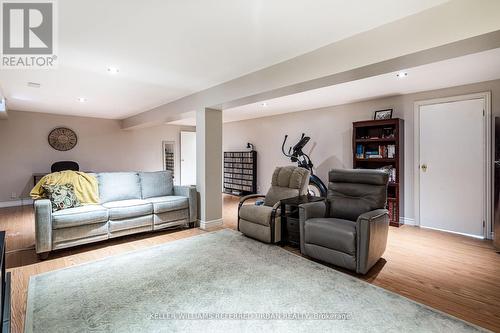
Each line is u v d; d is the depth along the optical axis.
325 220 2.90
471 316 1.91
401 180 4.41
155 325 1.80
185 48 2.62
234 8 1.92
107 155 7.19
